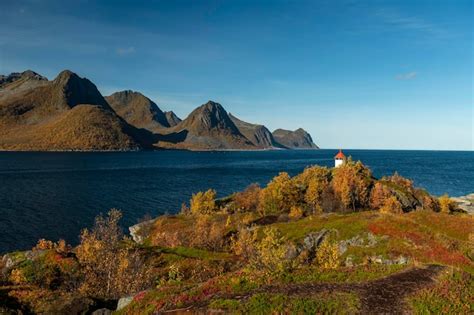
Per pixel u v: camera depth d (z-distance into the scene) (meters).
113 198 126.19
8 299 30.14
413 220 47.00
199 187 160.00
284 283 24.12
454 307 19.67
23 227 83.88
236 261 46.94
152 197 131.38
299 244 47.28
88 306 29.27
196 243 61.16
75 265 41.25
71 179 175.38
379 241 42.03
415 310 19.28
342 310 19.47
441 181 184.25
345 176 90.19
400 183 99.38
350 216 52.22
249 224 73.44
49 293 31.98
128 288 37.22
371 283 23.05
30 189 139.12
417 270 25.16
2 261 44.81
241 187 161.75
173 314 21.81
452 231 44.50
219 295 23.20
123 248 48.09
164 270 43.38
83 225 87.94
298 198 89.31
